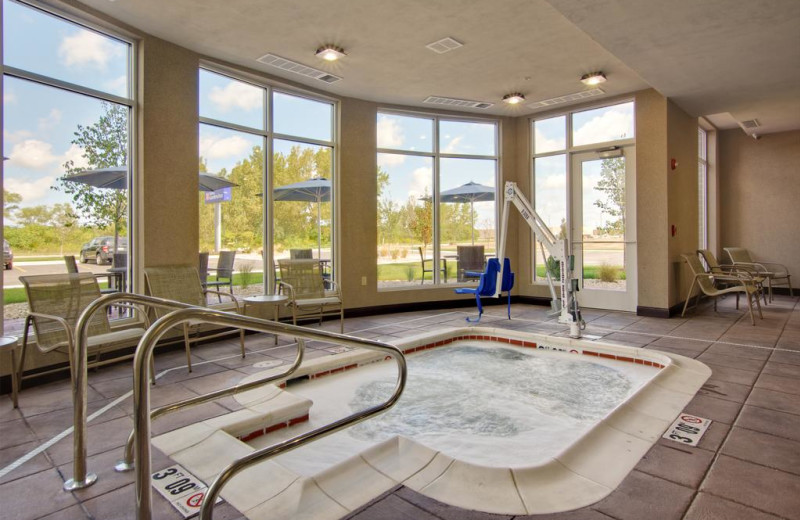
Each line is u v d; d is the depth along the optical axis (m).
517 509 1.62
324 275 5.94
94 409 2.70
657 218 5.70
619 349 4.01
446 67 4.92
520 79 5.31
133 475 1.92
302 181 5.69
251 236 5.18
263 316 5.20
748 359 3.62
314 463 2.36
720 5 3.28
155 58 4.12
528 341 4.64
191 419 2.47
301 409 2.77
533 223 5.16
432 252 6.88
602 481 1.80
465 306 6.92
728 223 8.31
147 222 4.09
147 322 3.32
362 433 2.74
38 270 3.43
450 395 3.36
